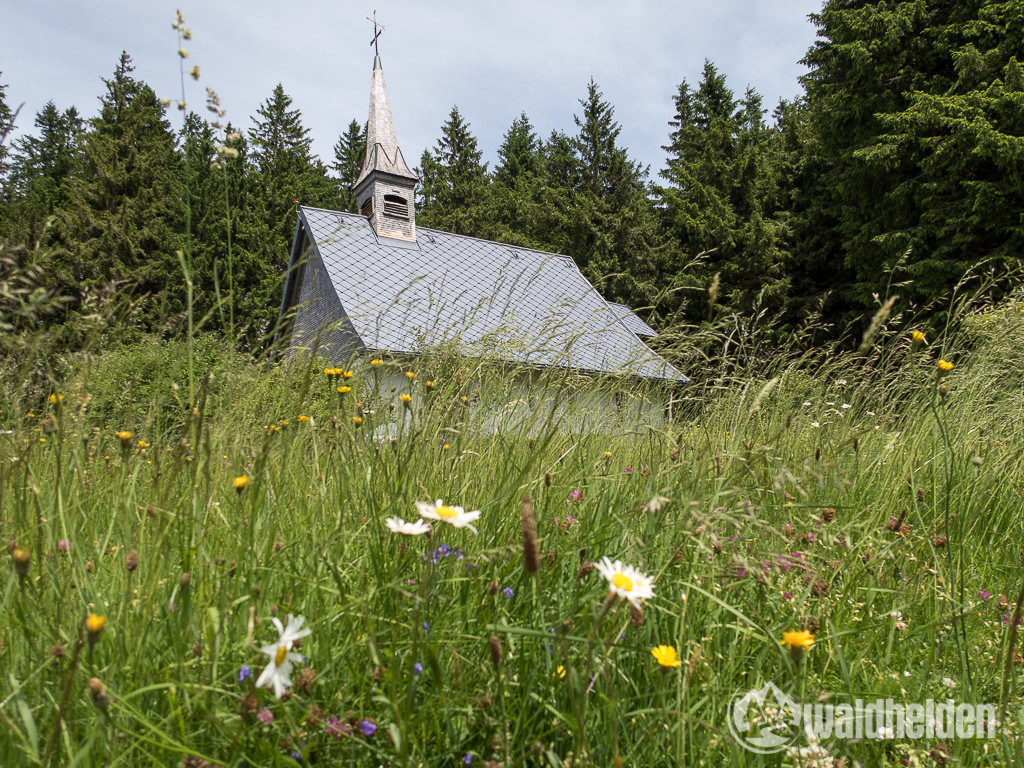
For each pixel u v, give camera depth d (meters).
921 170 18.28
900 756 1.51
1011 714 1.61
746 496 1.85
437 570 1.62
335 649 1.44
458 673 1.42
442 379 2.79
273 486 1.93
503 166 43.25
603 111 36.12
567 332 3.18
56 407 1.71
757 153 24.77
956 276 16.39
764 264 22.48
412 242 20.50
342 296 16.55
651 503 1.62
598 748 1.28
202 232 27.08
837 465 2.04
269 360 2.34
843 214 20.53
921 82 18.36
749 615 1.81
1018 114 15.85
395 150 21.39
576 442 2.58
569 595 1.64
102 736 1.15
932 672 1.79
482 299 3.63
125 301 1.93
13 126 2.36
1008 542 2.87
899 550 2.23
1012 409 4.13
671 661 1.21
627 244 29.50
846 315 19.61
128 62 35.19
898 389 4.15
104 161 27.31
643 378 3.14
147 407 1.99
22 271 1.64
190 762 1.09
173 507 1.74
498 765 1.15
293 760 1.12
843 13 19.25
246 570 1.56
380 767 1.25
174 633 1.35
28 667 1.32
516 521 1.97
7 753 1.09
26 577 1.38
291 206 31.83
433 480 2.13
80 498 1.90
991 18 17.55
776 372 4.08
